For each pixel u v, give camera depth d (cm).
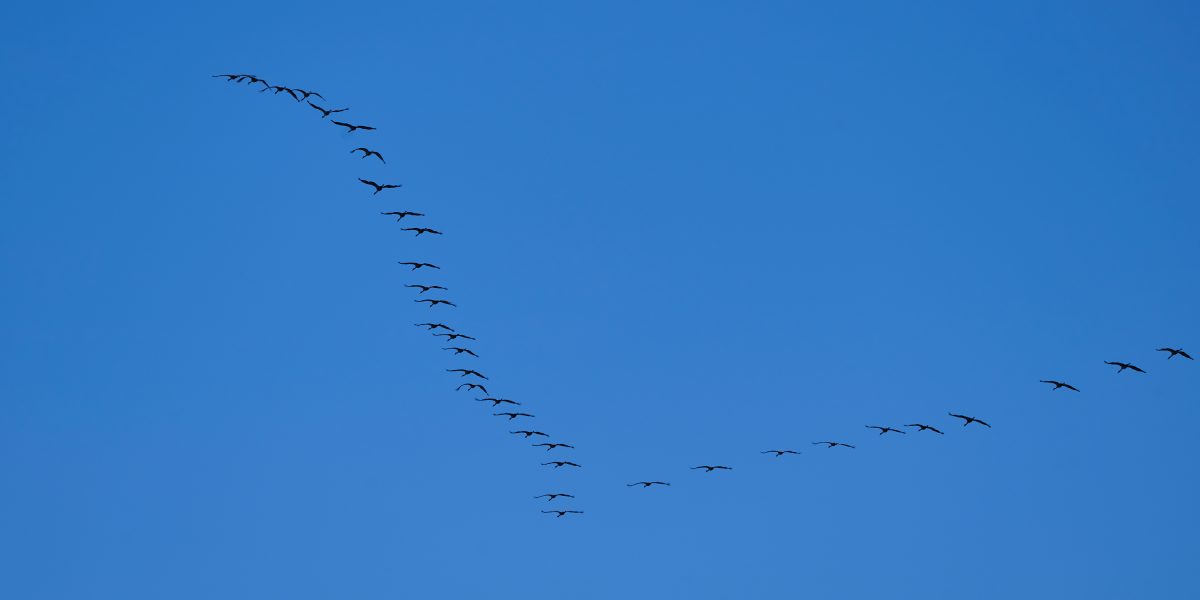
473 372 13850
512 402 14212
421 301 13488
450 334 13700
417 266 12825
